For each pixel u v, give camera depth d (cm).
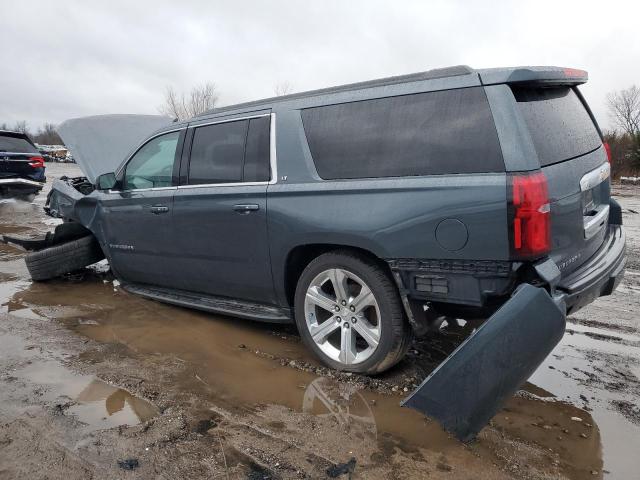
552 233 273
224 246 398
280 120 366
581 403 306
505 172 266
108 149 710
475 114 279
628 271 610
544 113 296
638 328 425
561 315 256
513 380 248
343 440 264
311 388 321
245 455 251
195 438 265
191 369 350
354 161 325
